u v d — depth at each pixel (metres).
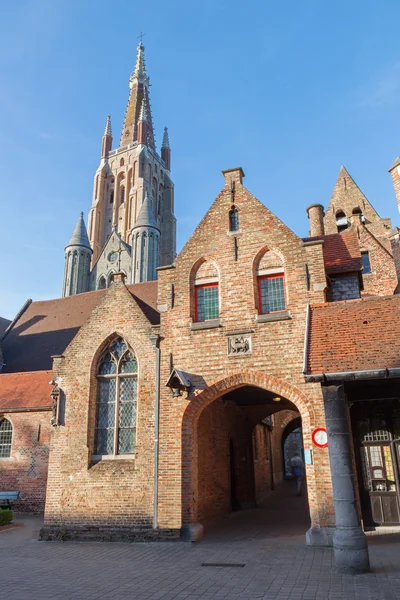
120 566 10.62
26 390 23.23
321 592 8.04
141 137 76.69
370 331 11.05
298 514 19.08
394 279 22.83
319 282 13.93
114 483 14.49
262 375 13.73
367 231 24.14
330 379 9.93
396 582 8.41
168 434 14.25
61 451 15.41
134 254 56.22
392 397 11.41
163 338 15.23
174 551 12.11
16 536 15.40
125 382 15.82
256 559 10.86
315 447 12.49
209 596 8.12
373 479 13.90
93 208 75.19
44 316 32.06
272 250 14.96
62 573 10.06
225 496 19.03
